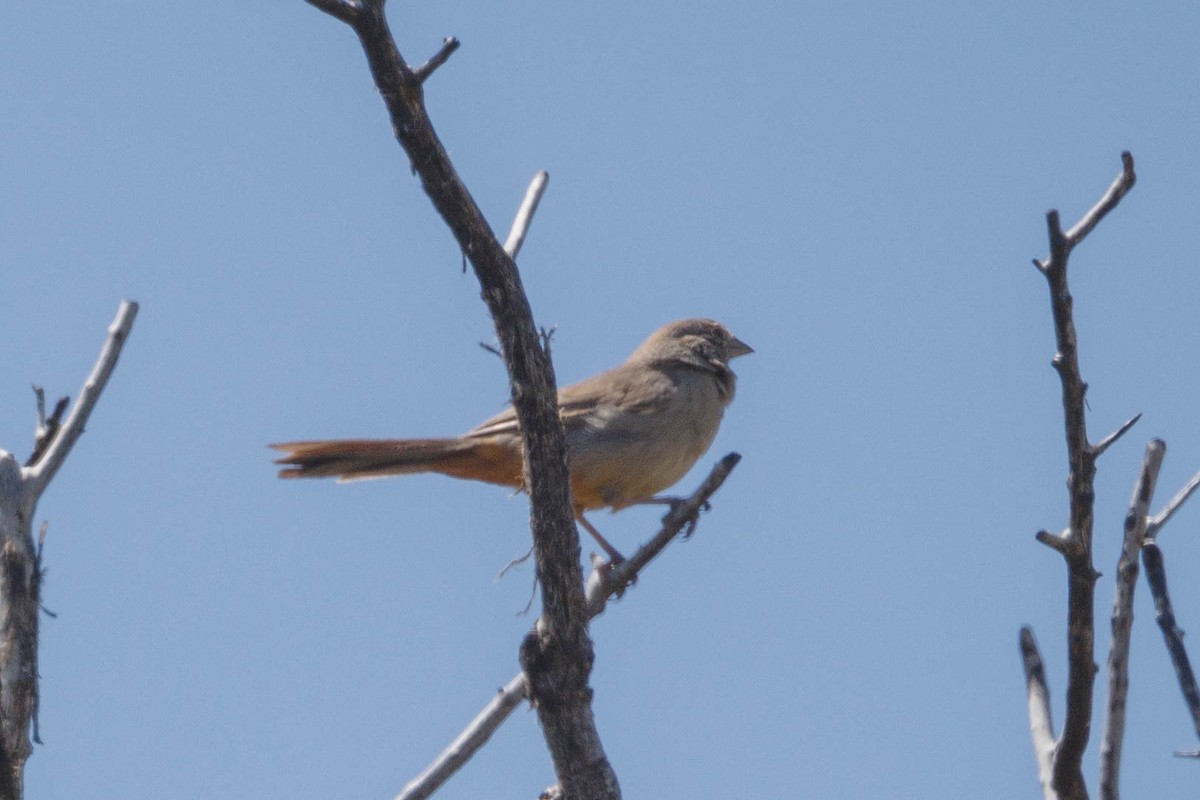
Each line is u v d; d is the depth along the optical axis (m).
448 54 8.75
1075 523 8.12
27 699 9.81
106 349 10.85
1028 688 9.47
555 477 9.53
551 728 9.55
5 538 10.05
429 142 8.87
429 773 10.38
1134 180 7.65
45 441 10.68
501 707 10.48
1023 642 9.75
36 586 10.09
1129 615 8.80
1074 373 7.91
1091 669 8.30
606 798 9.42
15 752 9.66
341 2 8.41
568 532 9.57
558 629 9.57
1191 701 8.90
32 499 10.23
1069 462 8.09
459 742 10.45
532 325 9.45
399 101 8.72
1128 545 8.90
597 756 9.49
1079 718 8.40
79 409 10.61
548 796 9.76
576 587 9.59
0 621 9.91
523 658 9.63
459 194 9.04
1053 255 7.70
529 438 9.52
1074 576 8.20
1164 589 9.30
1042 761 8.84
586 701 9.58
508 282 9.36
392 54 8.62
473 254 9.24
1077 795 8.59
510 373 9.48
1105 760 8.61
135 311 11.07
